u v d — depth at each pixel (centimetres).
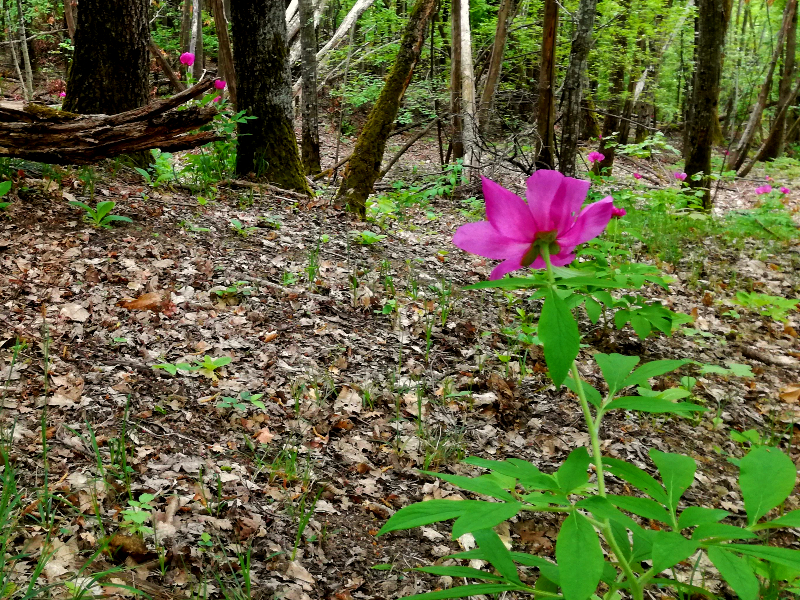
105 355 344
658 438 350
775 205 852
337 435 319
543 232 108
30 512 223
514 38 1531
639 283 336
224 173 698
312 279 471
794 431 370
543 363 414
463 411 352
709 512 98
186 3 1606
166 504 246
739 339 490
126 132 468
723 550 91
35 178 529
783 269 672
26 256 418
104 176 586
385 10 1733
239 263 479
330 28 1903
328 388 350
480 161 986
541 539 272
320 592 222
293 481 277
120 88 627
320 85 1530
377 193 928
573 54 812
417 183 1015
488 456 318
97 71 618
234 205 611
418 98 1404
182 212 550
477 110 1123
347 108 1695
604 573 118
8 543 208
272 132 691
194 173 662
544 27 899
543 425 350
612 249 496
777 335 505
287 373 360
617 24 1462
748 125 1505
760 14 2152
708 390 403
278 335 398
